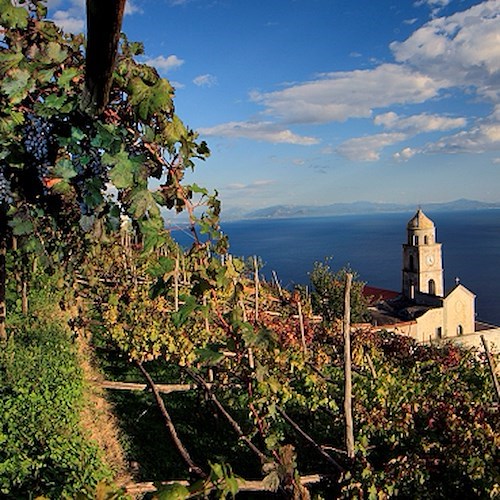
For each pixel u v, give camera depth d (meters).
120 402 11.60
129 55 2.85
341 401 9.98
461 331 36.81
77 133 2.74
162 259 3.36
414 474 7.74
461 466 7.73
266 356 9.38
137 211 2.79
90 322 13.86
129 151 2.87
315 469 8.85
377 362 12.58
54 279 15.58
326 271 29.28
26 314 13.15
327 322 15.95
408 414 8.75
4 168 2.96
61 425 8.48
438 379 11.97
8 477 6.55
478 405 9.47
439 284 40.31
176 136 2.87
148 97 2.69
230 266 3.83
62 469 7.14
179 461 9.26
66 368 10.95
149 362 14.47
